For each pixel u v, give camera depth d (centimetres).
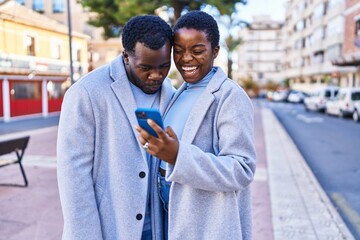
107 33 845
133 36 126
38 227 359
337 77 3122
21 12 1745
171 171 123
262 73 7375
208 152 133
